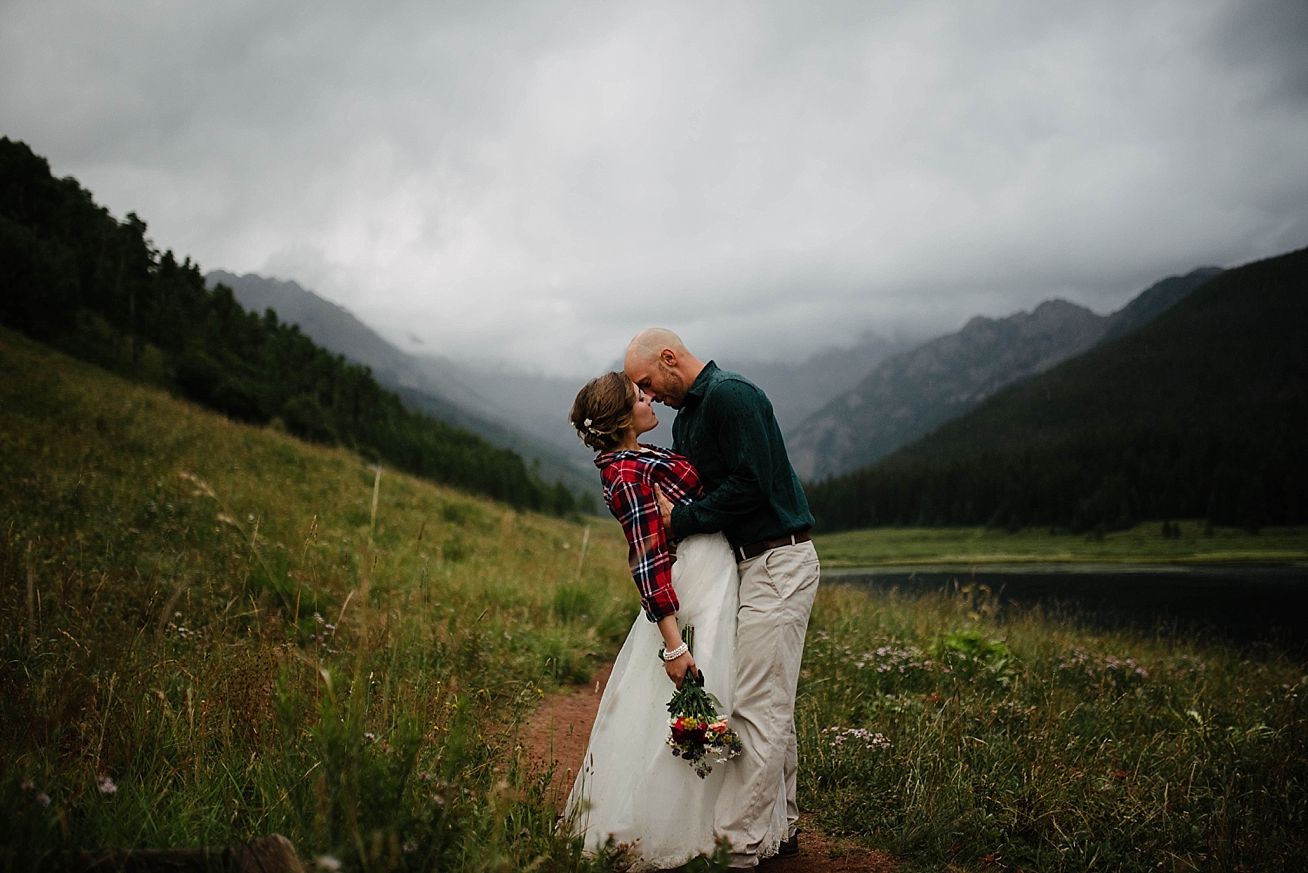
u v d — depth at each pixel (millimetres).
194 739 2408
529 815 2285
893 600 9086
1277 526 99938
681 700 2195
